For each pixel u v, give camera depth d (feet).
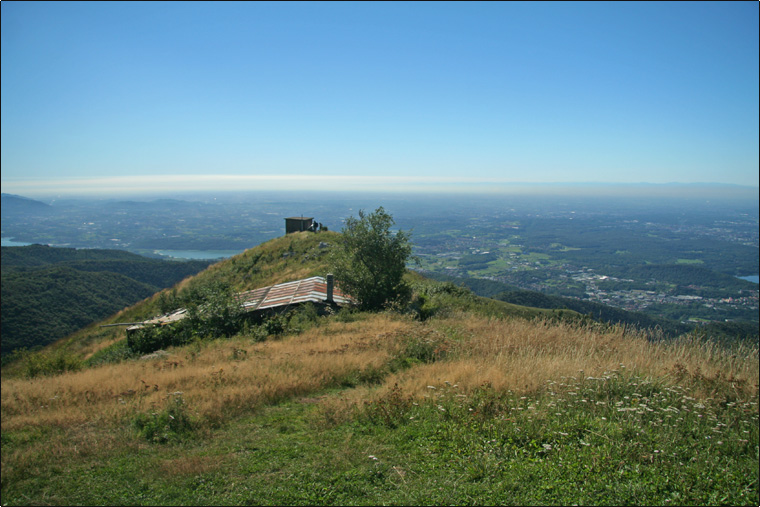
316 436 18.22
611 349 29.91
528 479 13.66
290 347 39.14
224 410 22.21
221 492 14.17
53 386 32.78
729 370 25.23
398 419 19.06
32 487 15.55
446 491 13.16
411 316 52.90
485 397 19.49
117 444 19.03
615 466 14.20
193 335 56.90
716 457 14.65
